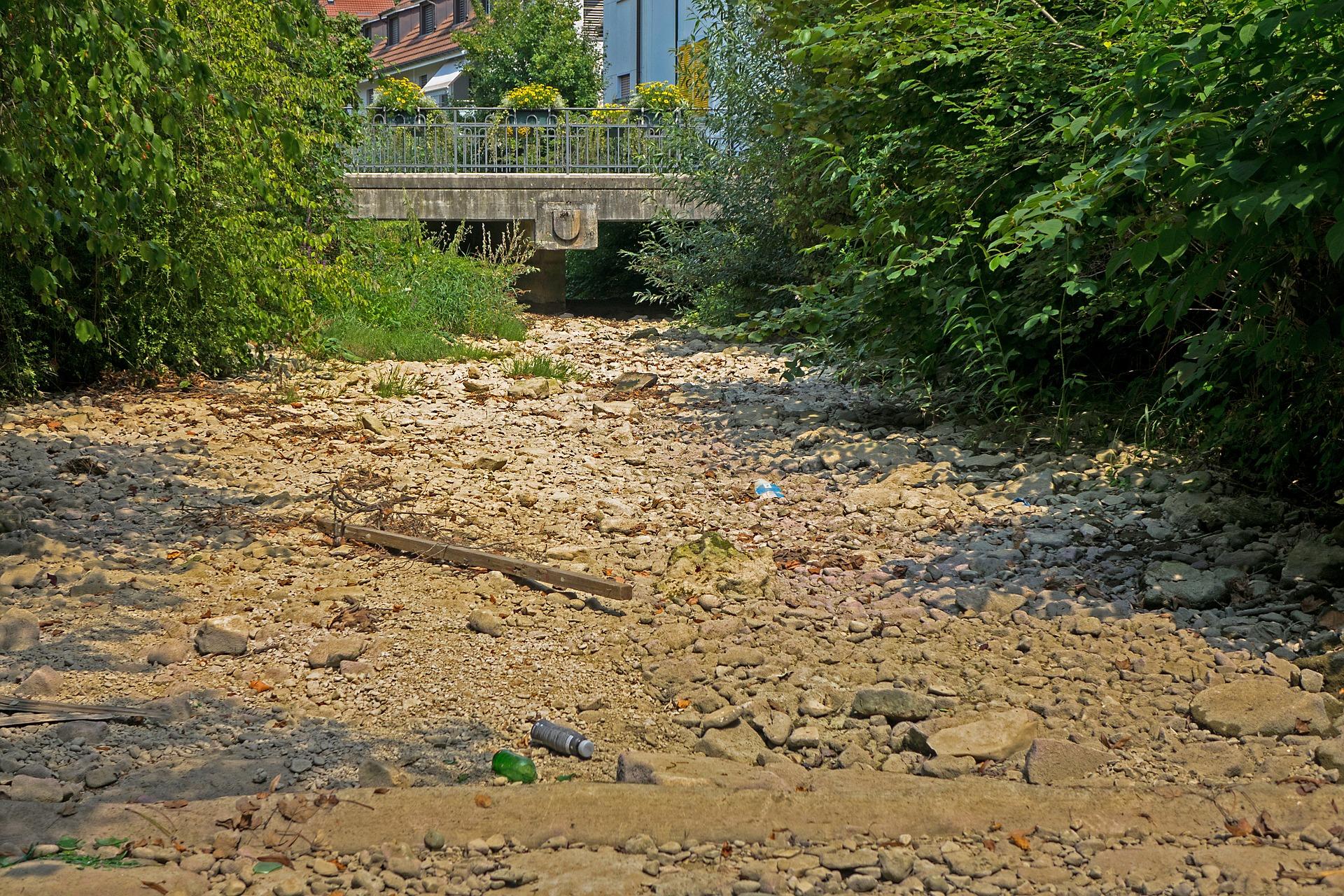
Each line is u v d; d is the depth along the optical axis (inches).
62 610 205.0
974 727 160.6
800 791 143.1
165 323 415.5
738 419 396.2
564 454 342.0
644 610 213.0
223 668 184.2
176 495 281.9
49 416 350.3
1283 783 144.3
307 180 529.3
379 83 688.4
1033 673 182.5
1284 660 181.0
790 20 449.4
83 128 199.8
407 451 337.1
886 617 207.3
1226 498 258.7
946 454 325.7
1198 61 189.3
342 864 126.6
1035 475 299.9
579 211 819.4
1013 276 342.3
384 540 245.8
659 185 817.5
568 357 563.5
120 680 178.1
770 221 636.7
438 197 805.2
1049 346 350.6
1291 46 181.8
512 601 216.8
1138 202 260.2
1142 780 148.7
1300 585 209.6
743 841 132.3
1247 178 169.8
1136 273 280.2
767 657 190.4
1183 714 168.2
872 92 351.6
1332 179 164.4
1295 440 249.3
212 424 361.7
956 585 224.7
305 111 523.8
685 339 635.5
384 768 146.9
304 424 370.6
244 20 375.9
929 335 353.7
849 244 392.2
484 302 645.3
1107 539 248.8
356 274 495.8
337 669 185.6
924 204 341.7
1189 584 212.1
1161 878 121.8
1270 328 236.4
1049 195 221.6
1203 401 286.5
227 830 131.6
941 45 319.0
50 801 138.8
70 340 396.8
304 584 222.4
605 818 134.5
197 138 368.8
